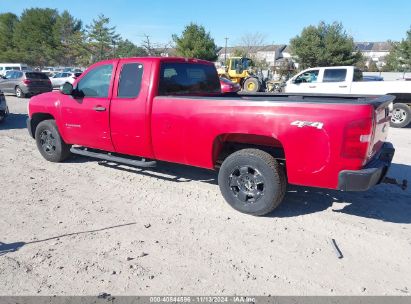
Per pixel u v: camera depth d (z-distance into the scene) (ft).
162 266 10.43
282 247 11.62
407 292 9.45
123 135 16.62
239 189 13.98
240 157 13.62
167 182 17.69
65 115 18.93
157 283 9.66
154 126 15.46
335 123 11.70
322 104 11.92
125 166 20.30
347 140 11.66
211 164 14.55
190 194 16.12
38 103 20.33
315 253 11.27
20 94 66.18
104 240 11.86
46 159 21.36
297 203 15.17
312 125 12.02
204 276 10.00
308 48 136.56
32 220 13.26
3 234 12.19
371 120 11.55
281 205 14.96
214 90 19.75
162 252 11.18
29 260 10.64
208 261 10.73
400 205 15.11
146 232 12.46
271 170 13.08
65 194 15.93
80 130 18.44
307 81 44.88
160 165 20.53
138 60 16.07
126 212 14.11
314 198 15.71
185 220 13.47
